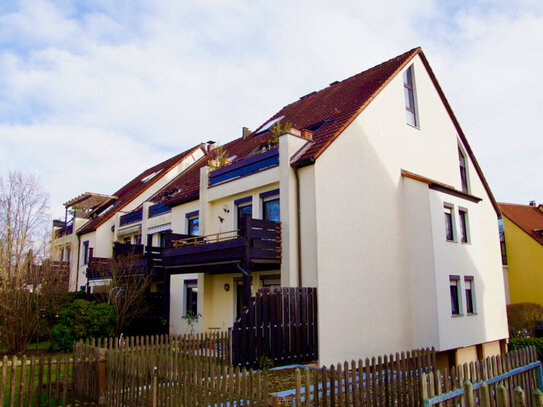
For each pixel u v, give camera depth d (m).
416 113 18.11
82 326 15.80
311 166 13.58
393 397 7.22
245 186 16.02
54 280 18.48
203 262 14.78
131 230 24.97
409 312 15.28
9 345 15.34
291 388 9.22
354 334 13.43
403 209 16.16
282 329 11.94
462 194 16.67
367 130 15.41
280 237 13.89
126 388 8.08
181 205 20.34
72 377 9.33
